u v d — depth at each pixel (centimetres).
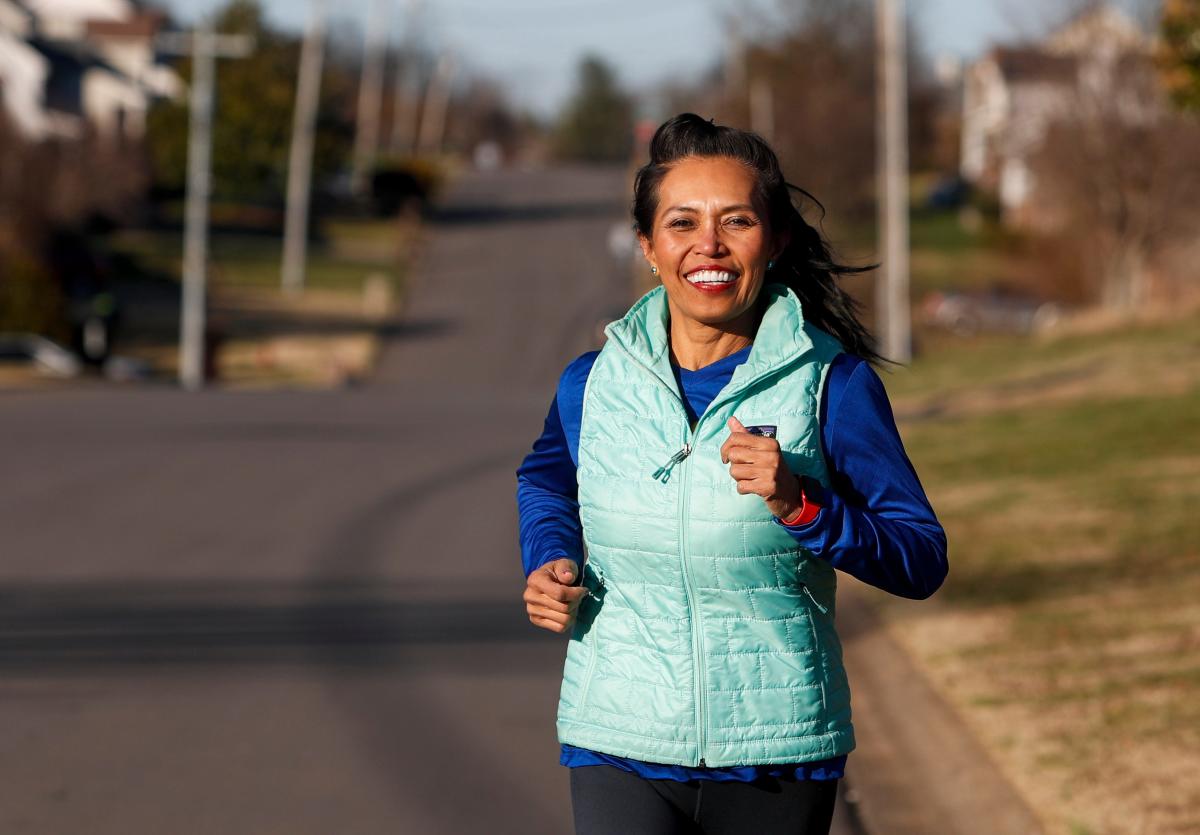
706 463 352
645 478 355
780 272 393
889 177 3397
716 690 354
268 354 4612
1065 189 4475
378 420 2475
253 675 921
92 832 651
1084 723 738
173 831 654
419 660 967
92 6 9438
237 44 4222
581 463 366
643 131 3747
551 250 7175
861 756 755
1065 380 2409
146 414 2441
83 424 2275
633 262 6712
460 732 807
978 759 711
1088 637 898
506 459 2027
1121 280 4450
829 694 361
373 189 8494
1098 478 1470
